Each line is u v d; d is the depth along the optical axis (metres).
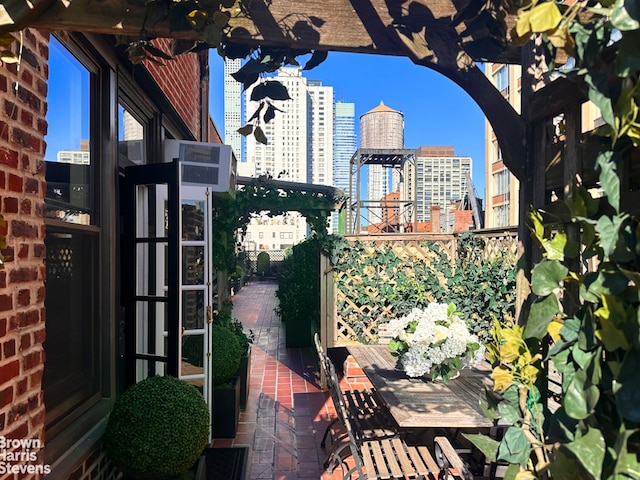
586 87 1.02
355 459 2.69
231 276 6.09
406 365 3.05
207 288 3.73
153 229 3.64
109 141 2.96
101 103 2.95
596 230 1.00
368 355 3.97
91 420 2.62
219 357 4.07
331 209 7.08
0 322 1.68
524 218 1.49
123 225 3.38
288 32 1.53
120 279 3.22
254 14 1.51
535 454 1.26
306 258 7.79
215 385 4.17
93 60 2.83
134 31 1.43
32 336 1.91
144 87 3.69
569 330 1.01
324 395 5.26
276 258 24.44
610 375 0.92
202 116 6.57
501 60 1.65
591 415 0.94
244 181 6.81
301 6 1.53
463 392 2.88
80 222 2.73
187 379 3.71
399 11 1.53
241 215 6.68
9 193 1.76
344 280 5.57
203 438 2.66
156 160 4.21
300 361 6.89
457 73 1.52
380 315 5.59
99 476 2.60
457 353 2.96
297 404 4.95
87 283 2.76
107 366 2.92
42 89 2.03
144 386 2.70
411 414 2.49
